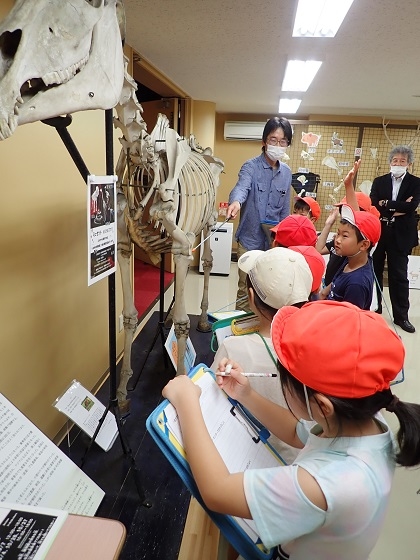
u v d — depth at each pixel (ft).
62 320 6.14
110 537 2.04
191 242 6.45
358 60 9.62
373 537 2.16
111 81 3.41
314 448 2.33
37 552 1.94
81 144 6.31
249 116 19.35
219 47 9.14
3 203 4.59
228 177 20.08
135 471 5.08
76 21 2.81
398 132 17.70
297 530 2.04
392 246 12.09
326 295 6.67
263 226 9.56
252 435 3.04
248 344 3.67
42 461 3.38
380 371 2.04
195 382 2.86
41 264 5.46
